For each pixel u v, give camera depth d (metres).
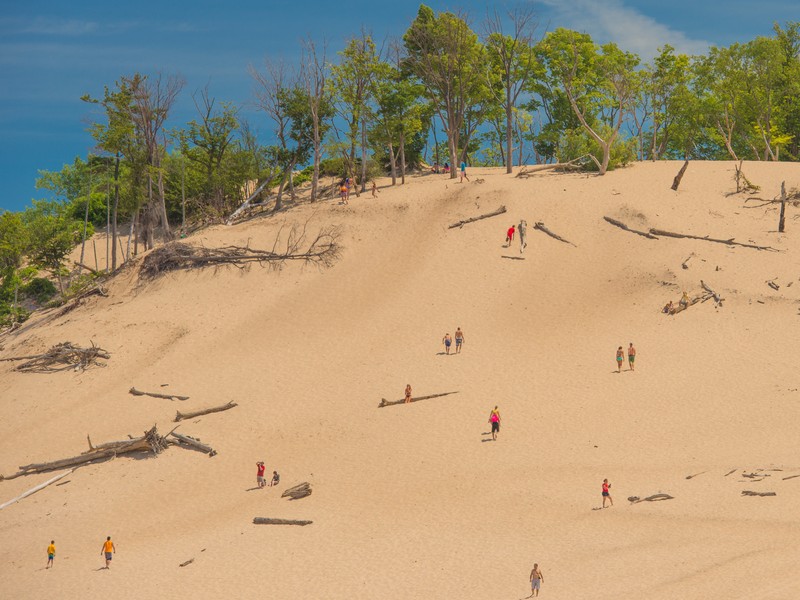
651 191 91.56
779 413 54.00
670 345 66.31
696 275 74.62
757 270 74.75
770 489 42.34
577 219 86.94
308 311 79.75
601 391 60.53
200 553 45.00
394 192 99.69
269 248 90.12
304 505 49.94
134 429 64.25
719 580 32.47
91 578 43.81
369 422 60.12
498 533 42.53
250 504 51.41
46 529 52.19
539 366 65.94
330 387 66.81
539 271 80.31
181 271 88.75
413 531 44.28
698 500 42.53
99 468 59.34
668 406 57.06
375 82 106.19
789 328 66.31
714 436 51.88
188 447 60.38
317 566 41.38
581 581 35.12
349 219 93.56
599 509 43.53
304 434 60.09
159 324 80.31
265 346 75.12
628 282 76.25
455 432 56.84
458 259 84.06
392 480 51.56
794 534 36.50
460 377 65.50
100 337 79.44
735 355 63.56
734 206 87.81
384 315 77.38
